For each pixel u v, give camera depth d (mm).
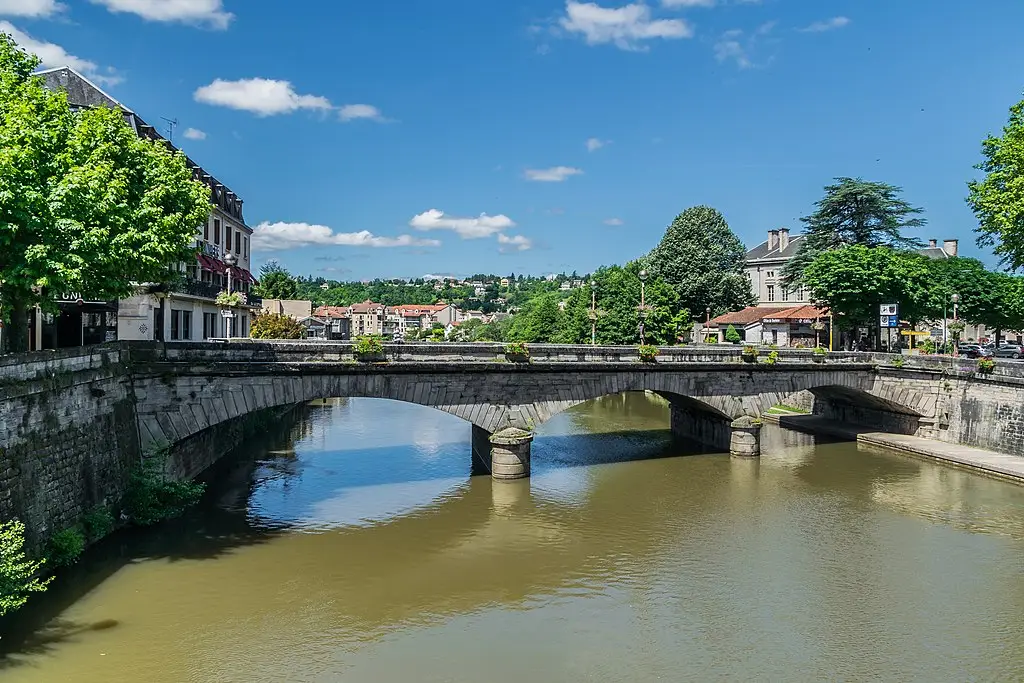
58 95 22625
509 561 24719
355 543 26250
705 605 21344
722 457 41906
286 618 20016
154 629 19078
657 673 17391
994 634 19578
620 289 85188
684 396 40719
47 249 19734
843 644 18969
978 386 41750
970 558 25234
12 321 22594
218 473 36031
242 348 29594
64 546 20984
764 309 86812
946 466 39312
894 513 30562
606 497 32875
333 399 71062
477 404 34656
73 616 19625
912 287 56969
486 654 18234
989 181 39094
